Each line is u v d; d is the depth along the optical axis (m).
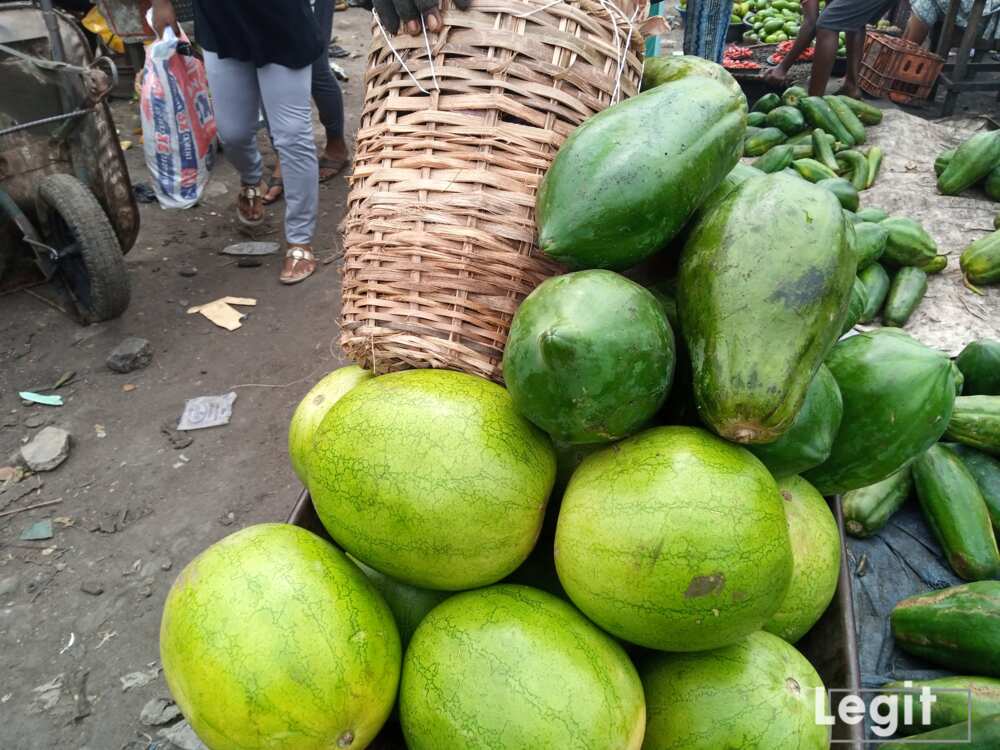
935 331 4.07
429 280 1.57
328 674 1.16
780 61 8.05
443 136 1.60
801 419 1.36
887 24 9.72
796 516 1.47
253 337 4.75
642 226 1.41
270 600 1.19
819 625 1.53
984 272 4.26
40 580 3.19
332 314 4.96
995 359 2.86
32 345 4.61
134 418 4.09
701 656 1.31
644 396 1.24
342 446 1.33
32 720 2.67
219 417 4.09
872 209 4.68
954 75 7.71
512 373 1.27
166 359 4.54
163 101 5.02
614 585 1.18
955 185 5.29
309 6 4.32
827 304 1.26
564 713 1.13
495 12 1.62
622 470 1.24
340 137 6.55
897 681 2.08
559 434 1.28
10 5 4.29
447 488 1.25
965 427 2.64
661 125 1.43
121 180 4.58
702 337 1.30
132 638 2.96
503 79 1.60
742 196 1.39
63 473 3.74
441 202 1.57
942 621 2.07
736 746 1.24
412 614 1.43
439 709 1.18
